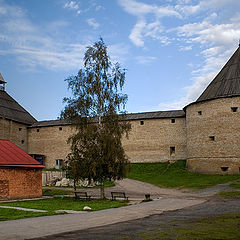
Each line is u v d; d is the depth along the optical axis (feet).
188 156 135.54
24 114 186.19
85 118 84.99
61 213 53.47
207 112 127.95
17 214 53.36
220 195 79.56
